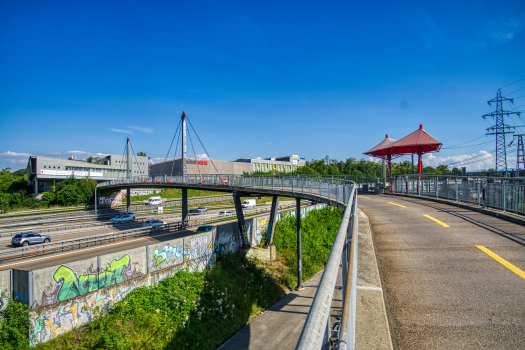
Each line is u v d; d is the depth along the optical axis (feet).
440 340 14.25
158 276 69.15
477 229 35.76
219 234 90.68
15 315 46.98
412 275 22.39
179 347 53.88
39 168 252.42
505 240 30.12
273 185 85.66
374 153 165.37
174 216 187.42
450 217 45.57
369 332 13.88
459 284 20.39
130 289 62.75
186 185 129.18
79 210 207.92
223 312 66.49
